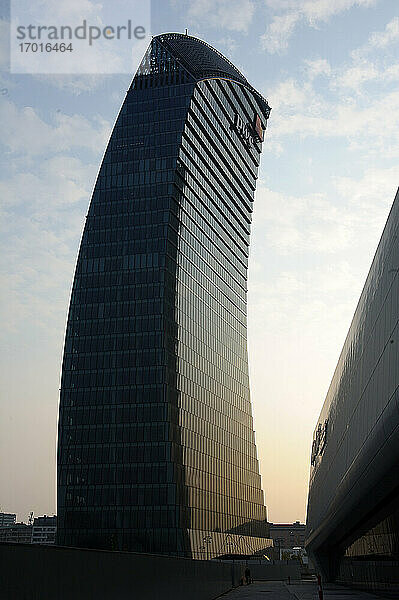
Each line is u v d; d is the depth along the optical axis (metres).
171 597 31.06
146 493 128.62
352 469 47.50
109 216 150.25
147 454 130.88
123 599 22.39
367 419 41.38
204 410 149.62
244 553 155.25
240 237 189.12
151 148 153.25
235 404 170.50
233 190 182.38
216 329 165.62
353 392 49.66
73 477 133.12
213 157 168.25
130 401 135.12
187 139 155.12
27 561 14.50
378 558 55.84
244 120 186.00
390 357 33.72
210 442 149.38
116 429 134.00
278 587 80.00
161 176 150.62
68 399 138.38
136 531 126.88
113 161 154.38
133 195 150.62
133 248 146.38
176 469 130.62
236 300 183.50
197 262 158.75
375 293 39.19
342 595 58.53
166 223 146.62
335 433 64.38
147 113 156.50
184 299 149.62
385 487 43.69
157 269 143.38
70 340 142.62
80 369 139.88
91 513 129.88
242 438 171.12
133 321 140.75
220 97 170.25
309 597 55.47
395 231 33.06
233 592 65.06
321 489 80.94
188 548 127.94
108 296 144.00
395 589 48.25
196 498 136.50
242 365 181.88
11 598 13.59
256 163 197.00
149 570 26.72
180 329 145.50
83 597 18.16
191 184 157.62
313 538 96.94
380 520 52.41
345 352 56.69
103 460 132.75
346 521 64.88
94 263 147.25
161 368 136.00
